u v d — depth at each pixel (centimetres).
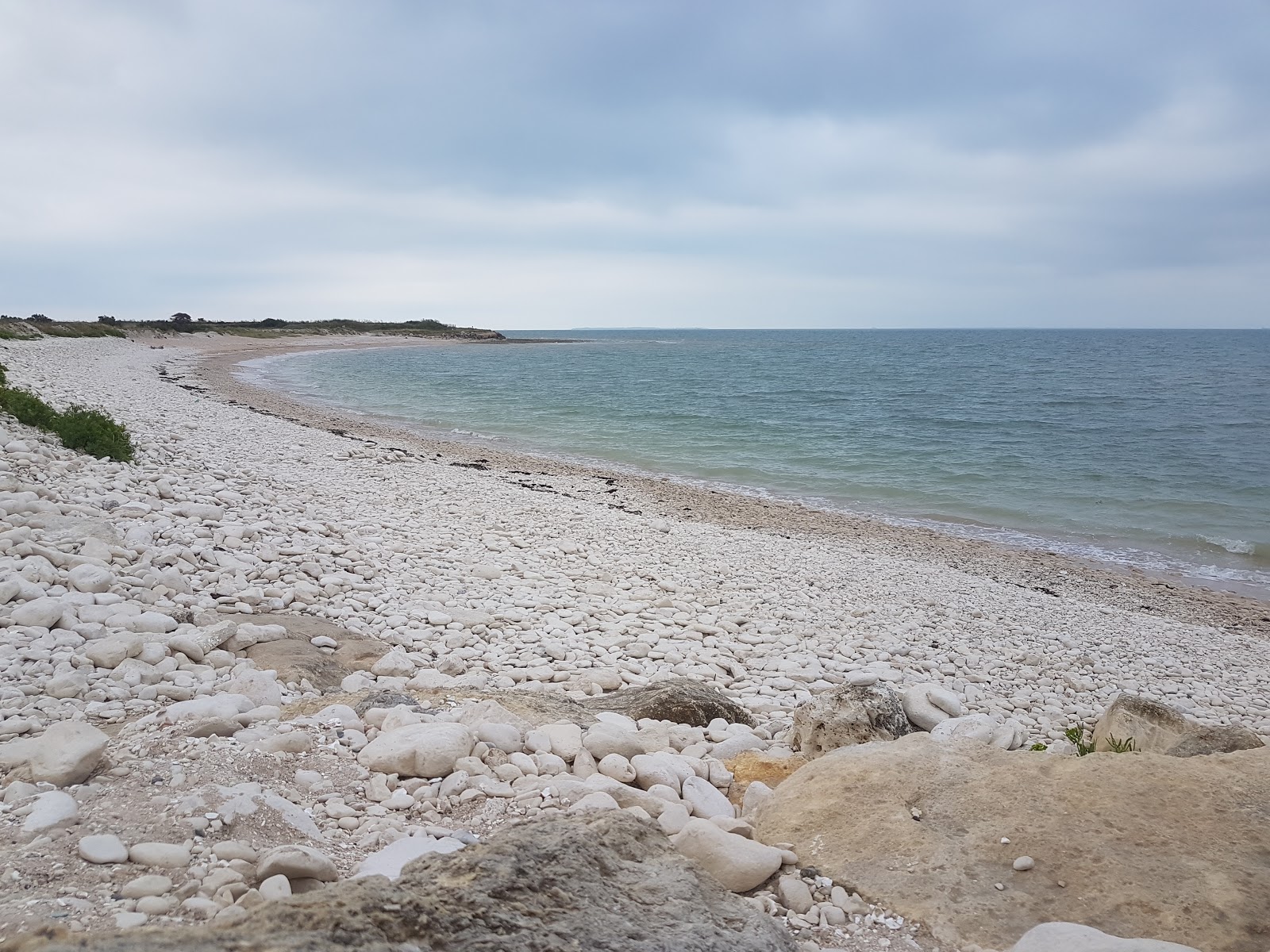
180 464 1547
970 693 1031
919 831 443
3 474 1035
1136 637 1341
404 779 496
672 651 1036
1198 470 2852
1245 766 457
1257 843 399
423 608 1030
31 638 664
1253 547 1964
